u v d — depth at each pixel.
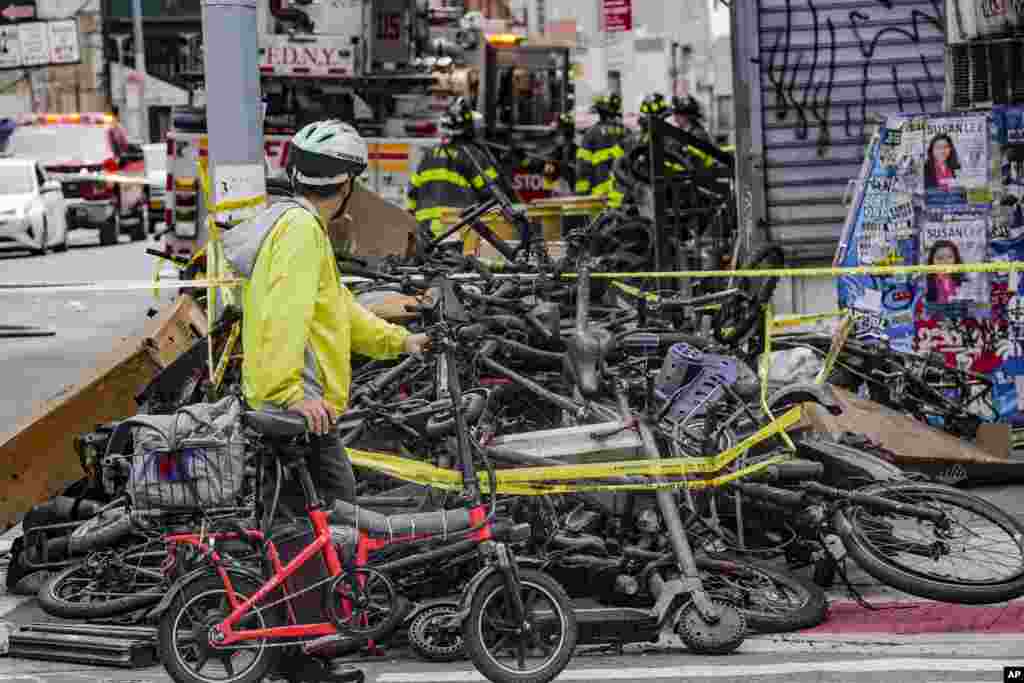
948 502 10.33
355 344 8.55
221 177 14.34
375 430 10.80
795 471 10.41
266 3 25.81
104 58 86.38
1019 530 10.12
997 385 15.36
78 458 11.53
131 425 9.36
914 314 15.67
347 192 8.16
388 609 8.26
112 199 46.59
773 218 22.64
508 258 13.66
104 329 26.19
